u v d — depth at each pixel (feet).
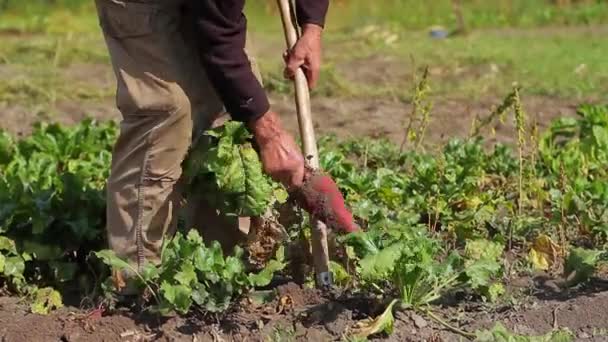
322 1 19.48
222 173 18.69
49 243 20.70
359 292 19.62
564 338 18.29
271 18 64.34
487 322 19.12
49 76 44.75
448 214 23.38
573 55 50.44
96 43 53.47
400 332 18.78
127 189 19.12
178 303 18.38
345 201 23.44
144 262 19.24
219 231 20.49
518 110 23.63
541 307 19.75
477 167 27.40
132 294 19.47
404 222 22.61
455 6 65.51
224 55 18.02
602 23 66.59
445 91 42.14
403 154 29.53
